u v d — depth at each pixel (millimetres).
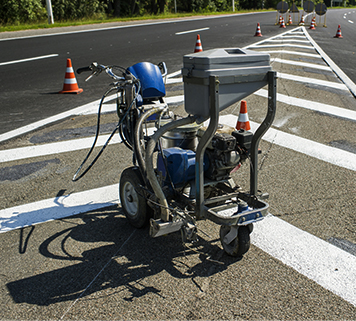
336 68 10969
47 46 15070
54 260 3141
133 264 3076
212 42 16344
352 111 7141
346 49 15203
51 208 3980
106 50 14117
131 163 5027
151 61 11844
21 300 2699
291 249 3244
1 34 18078
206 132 2748
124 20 27859
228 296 2703
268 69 2803
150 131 6016
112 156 5246
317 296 2701
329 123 6484
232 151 3090
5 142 5773
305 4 27062
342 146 5543
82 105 7652
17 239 3441
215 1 50969
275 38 17828
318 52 13883
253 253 3193
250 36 18734
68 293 2762
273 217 3752
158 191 2932
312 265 3033
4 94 8562
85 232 3553
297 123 6484
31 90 8906
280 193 4234
